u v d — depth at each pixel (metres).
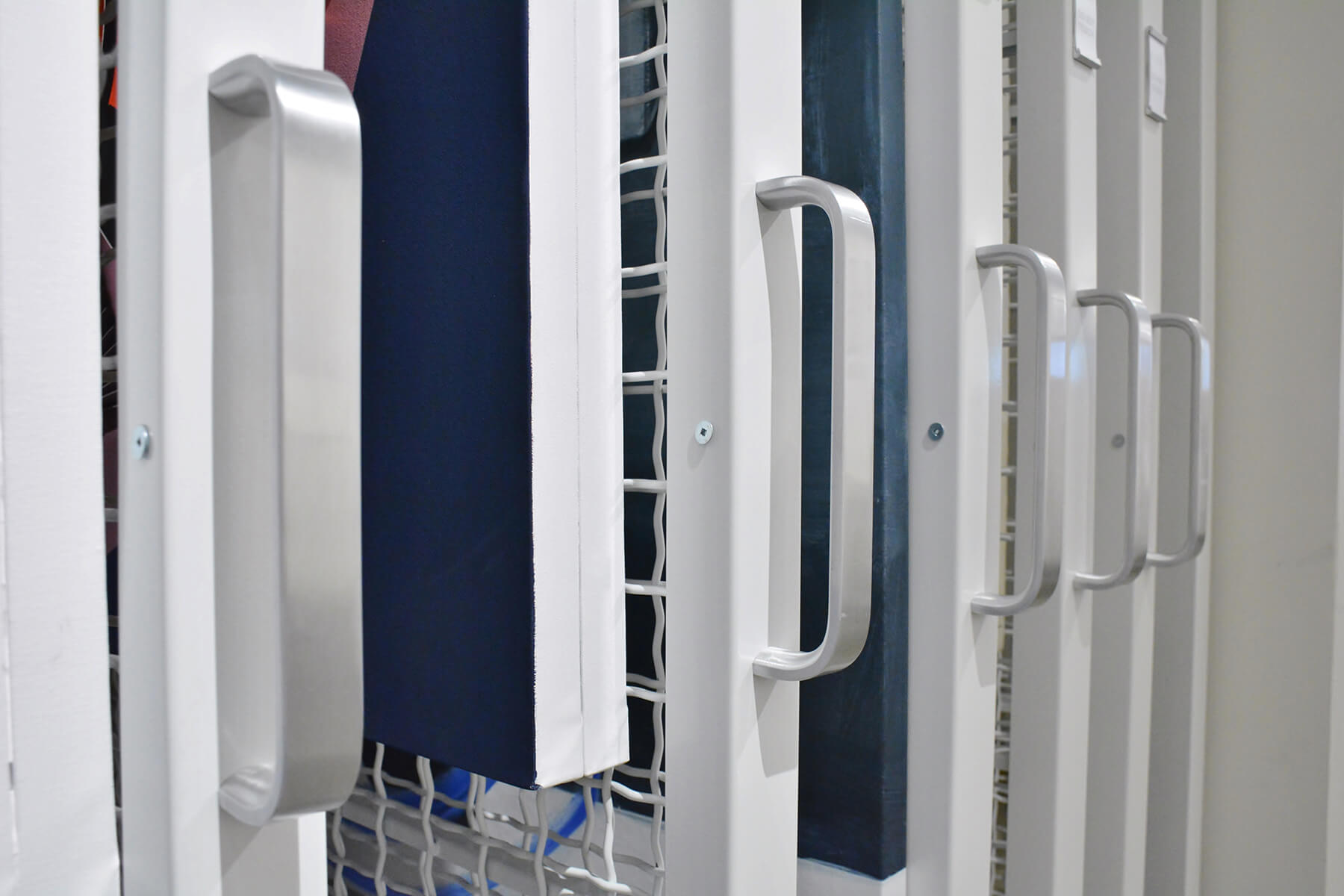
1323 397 0.88
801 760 0.68
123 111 0.29
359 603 0.26
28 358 0.27
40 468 0.27
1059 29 0.65
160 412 0.28
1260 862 0.93
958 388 0.57
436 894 0.63
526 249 0.39
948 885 0.59
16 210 0.26
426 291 0.45
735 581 0.42
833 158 0.63
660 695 0.46
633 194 0.49
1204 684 0.93
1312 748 0.90
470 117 0.42
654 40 0.60
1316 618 0.89
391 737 0.48
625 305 0.65
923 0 0.58
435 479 0.45
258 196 0.29
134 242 0.29
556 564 0.41
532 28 0.39
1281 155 0.91
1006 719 0.94
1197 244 0.89
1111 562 0.79
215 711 0.29
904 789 0.65
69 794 0.28
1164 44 0.77
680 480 0.43
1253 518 0.93
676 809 0.44
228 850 0.30
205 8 0.28
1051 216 0.66
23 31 0.26
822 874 0.67
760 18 0.42
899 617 0.64
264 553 0.30
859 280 0.39
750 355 0.42
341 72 0.49
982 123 0.58
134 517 0.29
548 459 0.40
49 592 0.27
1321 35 0.88
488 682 0.42
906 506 0.64
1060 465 0.54
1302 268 0.90
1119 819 0.78
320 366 0.25
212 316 0.29
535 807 0.71
